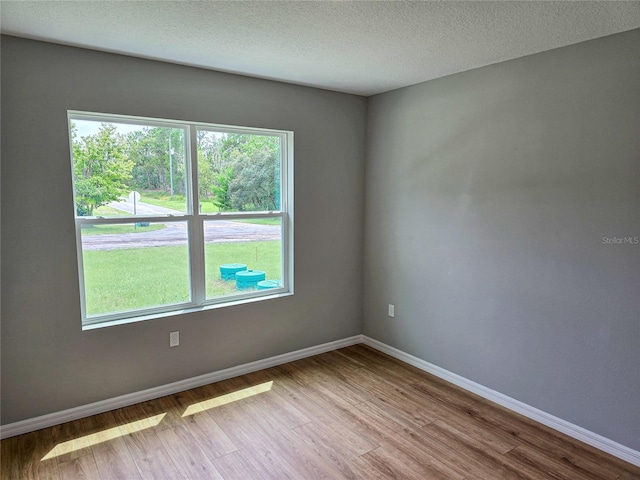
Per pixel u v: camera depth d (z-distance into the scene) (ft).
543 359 8.89
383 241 12.69
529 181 8.89
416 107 11.28
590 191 7.94
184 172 10.28
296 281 12.12
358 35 7.63
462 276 10.44
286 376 11.22
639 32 7.17
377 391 10.39
